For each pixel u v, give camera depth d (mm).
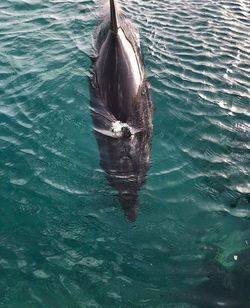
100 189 2043
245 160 2264
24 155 2242
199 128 2404
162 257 1865
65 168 2162
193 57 2914
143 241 1907
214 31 3205
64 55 2852
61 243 1897
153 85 2639
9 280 1783
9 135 2348
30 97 2559
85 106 2463
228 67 2855
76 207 2012
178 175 2154
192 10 3447
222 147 2316
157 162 2195
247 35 3193
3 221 1979
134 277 1801
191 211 2029
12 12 3307
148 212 1999
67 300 1728
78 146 2250
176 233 1944
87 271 1811
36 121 2410
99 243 1896
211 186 2133
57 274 1800
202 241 1927
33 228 1952
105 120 2195
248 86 2715
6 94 2590
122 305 1724
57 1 3420
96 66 2416
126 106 2156
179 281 1799
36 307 1706
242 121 2471
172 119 2428
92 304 1720
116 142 2090
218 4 3541
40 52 2891
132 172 2025
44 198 2055
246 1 3604
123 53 2252
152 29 3166
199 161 2236
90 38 2998
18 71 2746
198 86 2676
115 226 1945
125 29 2729
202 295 1761
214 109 2527
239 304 1740
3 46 2949
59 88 2596
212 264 1855
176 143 2303
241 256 1886
